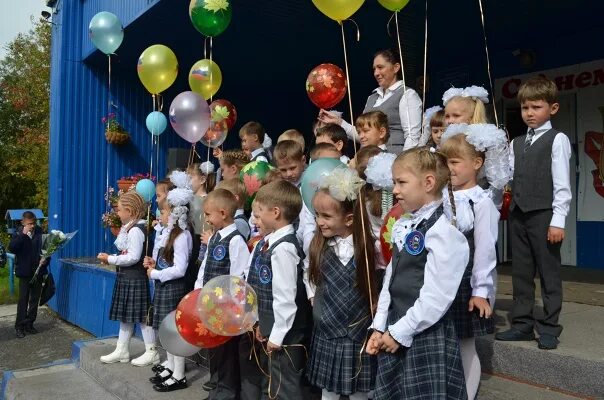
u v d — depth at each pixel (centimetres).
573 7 506
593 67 563
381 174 216
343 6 280
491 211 221
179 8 553
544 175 260
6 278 1309
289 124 907
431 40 604
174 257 338
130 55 713
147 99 800
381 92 374
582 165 578
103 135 766
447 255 183
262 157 394
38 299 686
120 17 623
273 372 244
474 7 511
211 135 460
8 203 2058
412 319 184
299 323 244
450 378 188
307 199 247
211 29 408
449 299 183
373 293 222
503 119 636
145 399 318
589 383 227
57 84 758
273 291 238
